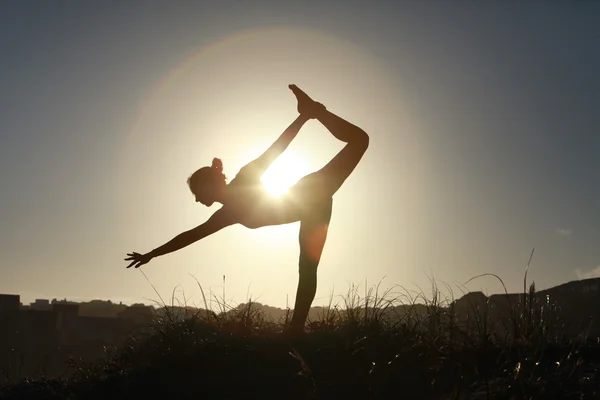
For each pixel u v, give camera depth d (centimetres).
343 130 699
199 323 762
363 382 556
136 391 650
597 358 546
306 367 555
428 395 517
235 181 675
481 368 545
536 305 621
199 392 610
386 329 669
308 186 687
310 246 688
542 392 468
